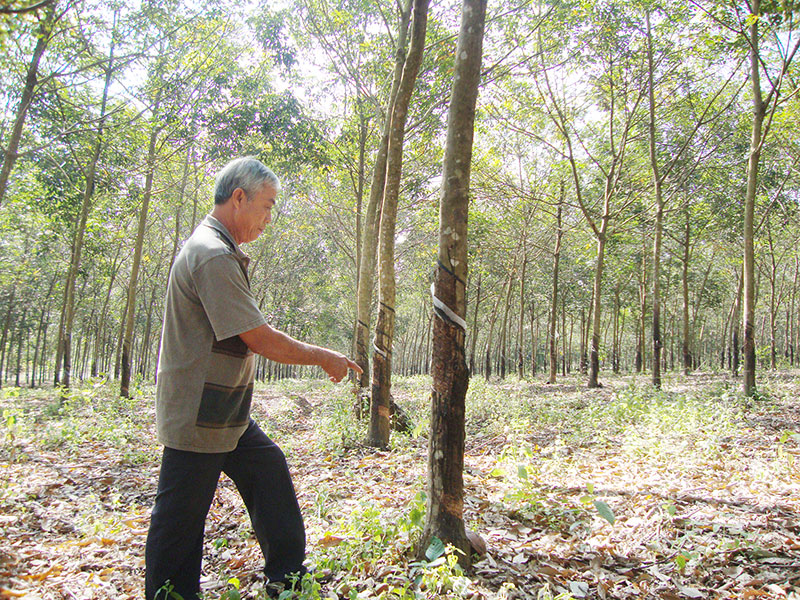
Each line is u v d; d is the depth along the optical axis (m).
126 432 7.73
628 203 17.62
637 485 4.37
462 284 2.85
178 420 2.26
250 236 2.56
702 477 4.61
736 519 3.36
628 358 51.81
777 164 16.95
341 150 15.69
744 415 8.25
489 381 24.59
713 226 19.69
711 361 41.94
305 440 7.63
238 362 2.34
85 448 6.87
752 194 10.19
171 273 2.34
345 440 6.89
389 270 6.91
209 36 12.24
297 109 13.75
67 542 3.29
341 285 29.83
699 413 7.35
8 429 5.83
